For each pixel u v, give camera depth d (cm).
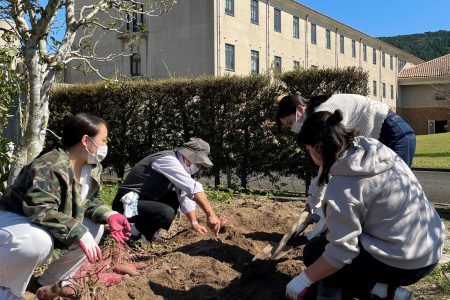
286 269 411
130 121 1100
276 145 936
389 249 279
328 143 290
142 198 484
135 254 428
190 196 464
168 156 481
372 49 4812
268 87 937
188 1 2833
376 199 278
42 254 302
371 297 305
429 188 1199
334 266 281
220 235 522
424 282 401
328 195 284
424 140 3152
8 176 538
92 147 322
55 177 303
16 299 308
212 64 2769
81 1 2553
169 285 378
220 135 984
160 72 2931
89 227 360
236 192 938
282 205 727
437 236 289
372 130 408
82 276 328
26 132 546
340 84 882
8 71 580
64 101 1159
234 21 2911
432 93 5147
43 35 543
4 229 295
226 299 364
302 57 3631
